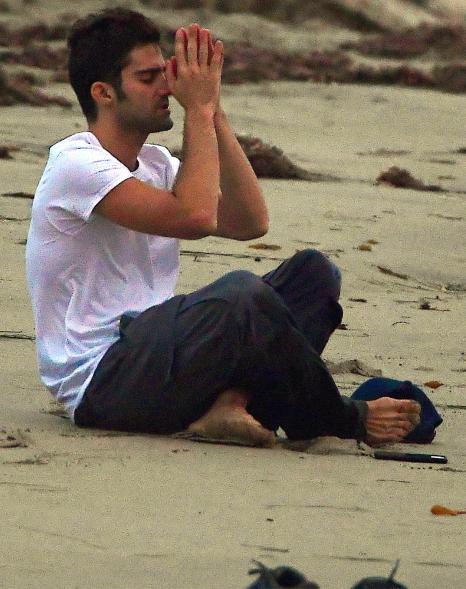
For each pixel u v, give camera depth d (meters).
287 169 48.25
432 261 35.62
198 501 15.24
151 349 17.80
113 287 18.59
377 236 38.12
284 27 125.94
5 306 26.94
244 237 20.02
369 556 13.74
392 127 70.19
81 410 18.30
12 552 13.24
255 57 97.12
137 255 18.77
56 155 18.59
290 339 17.66
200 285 30.28
